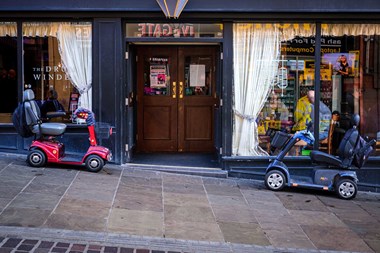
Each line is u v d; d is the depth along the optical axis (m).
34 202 6.34
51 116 8.73
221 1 8.44
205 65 9.94
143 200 6.93
